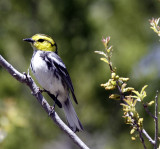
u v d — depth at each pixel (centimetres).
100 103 1322
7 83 1273
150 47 1338
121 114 1309
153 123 1180
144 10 1376
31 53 1343
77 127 762
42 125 1309
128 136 1279
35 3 1430
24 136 1167
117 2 1358
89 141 1324
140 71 1257
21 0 1419
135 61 1269
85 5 1377
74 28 1365
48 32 1386
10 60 1317
